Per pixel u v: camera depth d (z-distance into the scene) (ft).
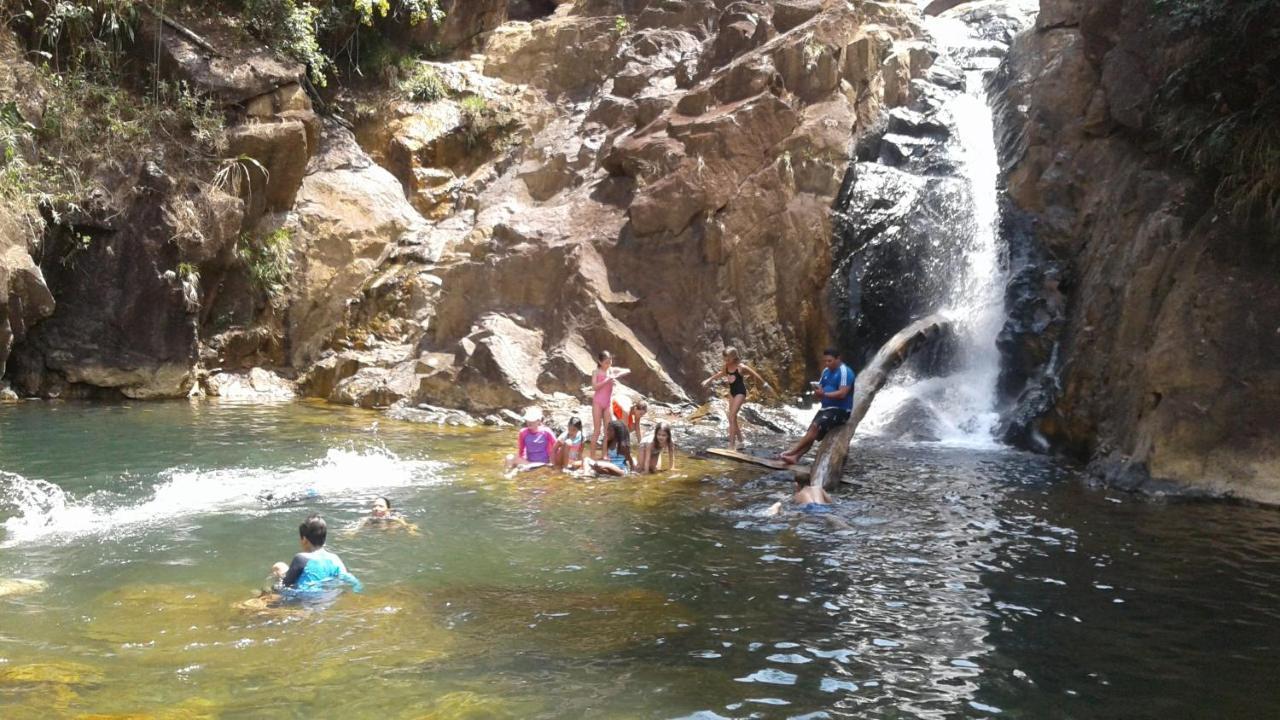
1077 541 28.04
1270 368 34.19
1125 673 18.45
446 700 16.94
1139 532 29.01
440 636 20.20
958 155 58.70
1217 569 25.22
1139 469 35.70
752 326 56.54
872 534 28.89
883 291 55.98
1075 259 49.11
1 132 53.57
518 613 21.72
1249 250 36.47
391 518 30.45
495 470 39.19
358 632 20.38
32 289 53.78
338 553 26.63
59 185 57.06
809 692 17.49
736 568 25.38
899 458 41.78
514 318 58.65
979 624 21.08
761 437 48.52
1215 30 38.55
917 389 51.83
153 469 37.68
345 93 78.28
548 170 69.15
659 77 71.26
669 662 18.84
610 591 23.43
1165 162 44.11
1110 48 50.49
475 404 54.29
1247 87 39.19
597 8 83.66
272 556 26.23
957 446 45.14
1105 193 48.21
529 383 54.90
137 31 63.00
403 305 65.05
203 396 61.36
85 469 37.50
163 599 22.43
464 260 65.05
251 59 65.31
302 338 66.80
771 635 20.38
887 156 60.49
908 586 23.80
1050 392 44.11
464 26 85.40
